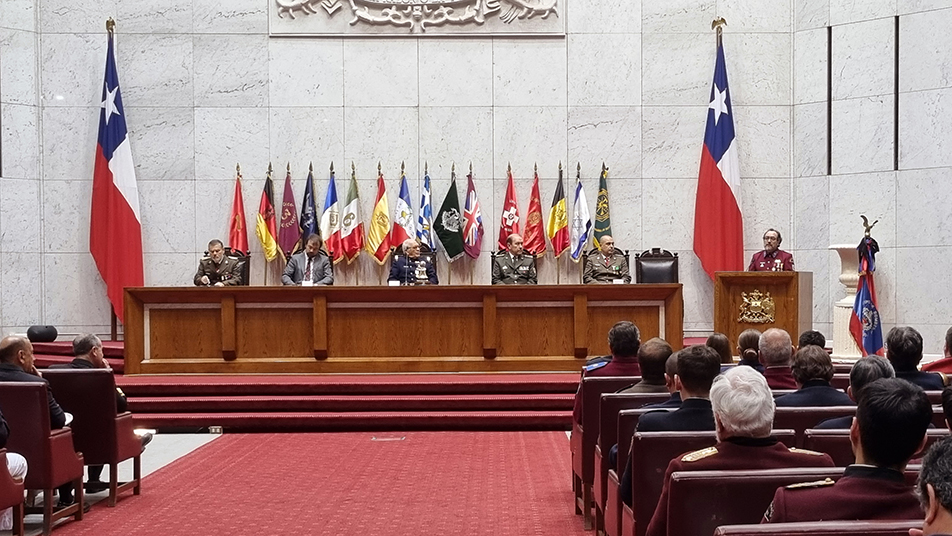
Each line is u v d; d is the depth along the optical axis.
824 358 4.84
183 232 14.16
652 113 14.13
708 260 13.79
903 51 12.80
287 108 14.21
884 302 12.93
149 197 14.15
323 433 9.50
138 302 10.63
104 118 13.65
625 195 14.16
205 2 14.16
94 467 7.09
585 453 5.73
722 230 13.76
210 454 8.35
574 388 10.16
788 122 14.12
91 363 6.91
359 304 10.73
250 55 14.22
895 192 12.85
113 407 6.38
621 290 10.59
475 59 14.20
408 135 14.18
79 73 13.98
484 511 6.14
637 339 6.33
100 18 14.05
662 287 10.56
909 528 2.27
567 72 14.18
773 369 5.76
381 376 10.57
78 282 13.96
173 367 10.67
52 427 5.85
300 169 14.22
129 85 14.12
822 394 4.76
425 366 10.69
